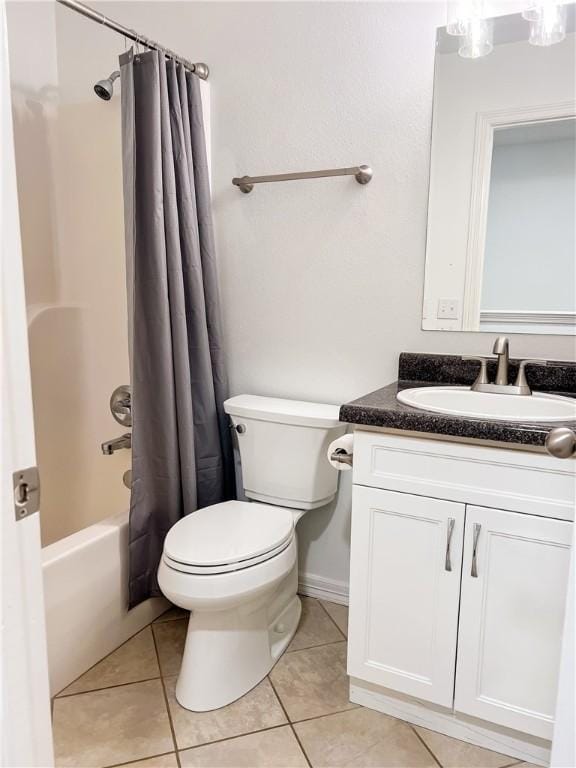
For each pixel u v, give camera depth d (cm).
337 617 191
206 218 190
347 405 135
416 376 174
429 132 165
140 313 171
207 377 188
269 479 185
